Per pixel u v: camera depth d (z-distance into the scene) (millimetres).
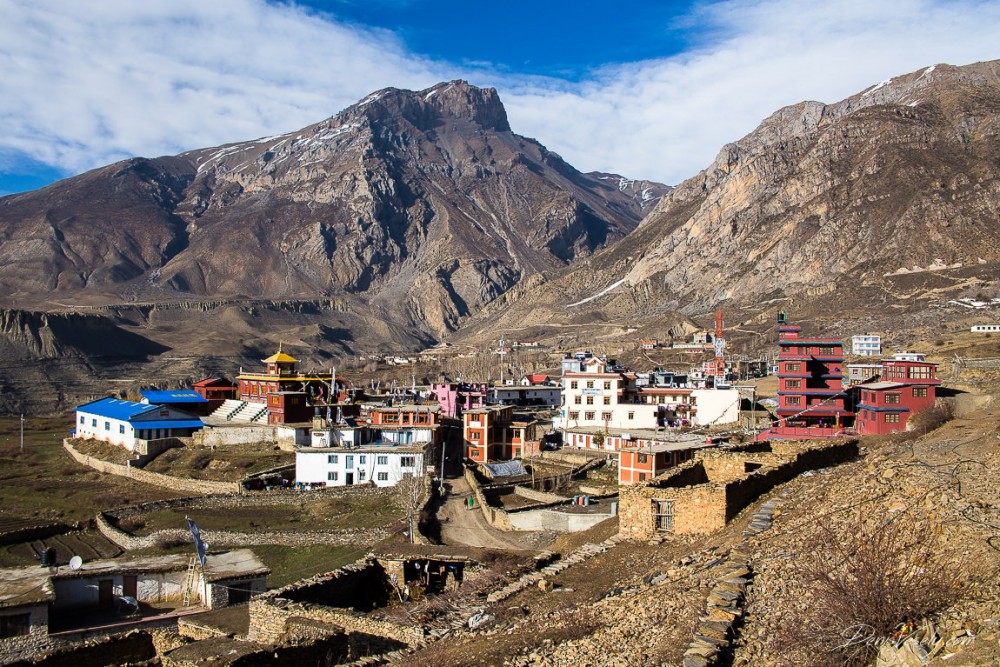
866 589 17266
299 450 100062
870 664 16344
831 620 17484
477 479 93938
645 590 24891
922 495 23953
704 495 32406
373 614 31453
